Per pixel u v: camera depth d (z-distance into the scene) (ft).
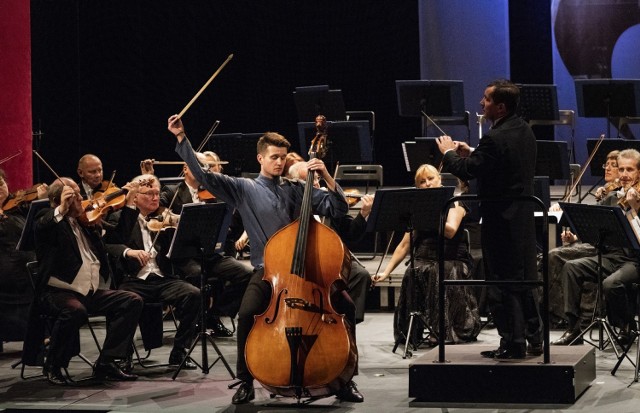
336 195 32.91
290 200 33.81
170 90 70.95
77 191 37.37
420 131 73.51
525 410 31.09
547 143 49.93
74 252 36.60
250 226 33.60
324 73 74.02
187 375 37.55
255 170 55.36
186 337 38.93
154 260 39.86
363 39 73.61
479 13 65.41
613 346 37.96
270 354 30.30
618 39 64.28
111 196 40.78
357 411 31.60
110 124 68.28
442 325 32.45
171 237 40.24
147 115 70.54
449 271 42.06
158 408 32.68
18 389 35.91
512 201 32.04
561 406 31.40
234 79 73.05
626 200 38.27
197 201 46.03
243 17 72.84
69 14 67.15
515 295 32.48
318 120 36.14
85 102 68.08
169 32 70.54
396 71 73.51
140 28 69.36
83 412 32.73
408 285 41.75
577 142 65.00
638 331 35.63
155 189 40.34
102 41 67.92
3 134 50.29
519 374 31.68
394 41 73.36
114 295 37.04
